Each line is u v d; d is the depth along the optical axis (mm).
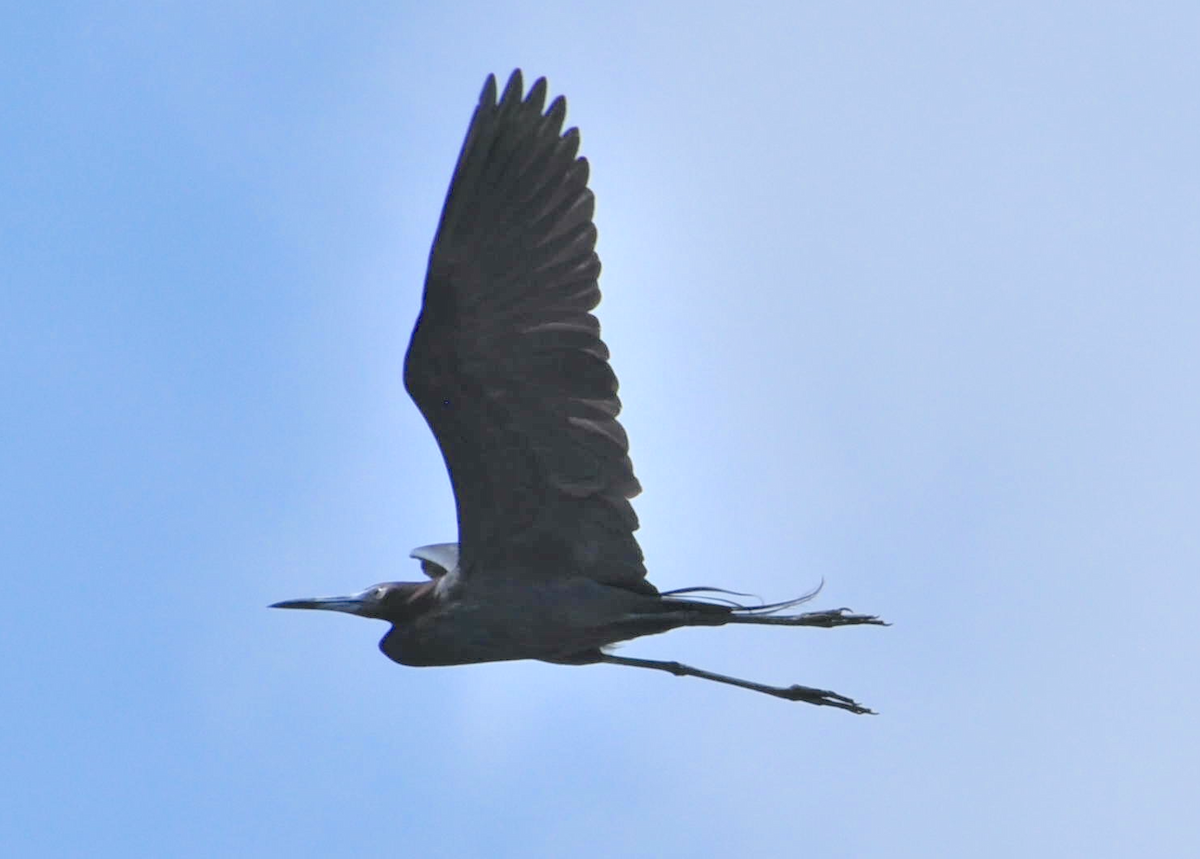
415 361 13453
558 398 13555
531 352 13422
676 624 14250
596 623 14281
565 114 13273
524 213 13211
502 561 14375
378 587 15086
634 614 14250
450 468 13961
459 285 13211
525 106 13148
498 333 13375
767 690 14953
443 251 13102
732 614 14250
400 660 14852
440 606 14602
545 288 13312
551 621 14289
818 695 14930
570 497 13984
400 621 15008
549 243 13297
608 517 14039
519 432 13727
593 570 14312
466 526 14258
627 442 13656
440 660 14773
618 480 13812
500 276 13250
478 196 13078
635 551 14180
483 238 13156
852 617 14234
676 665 15086
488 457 13875
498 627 14406
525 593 14312
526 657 14758
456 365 13477
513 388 13547
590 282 13328
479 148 13023
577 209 13312
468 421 13703
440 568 15938
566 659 15008
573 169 13328
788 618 14273
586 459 13781
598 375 13438
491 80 13000
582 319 13352
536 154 13211
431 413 13680
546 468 13875
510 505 14086
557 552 14273
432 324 13305
